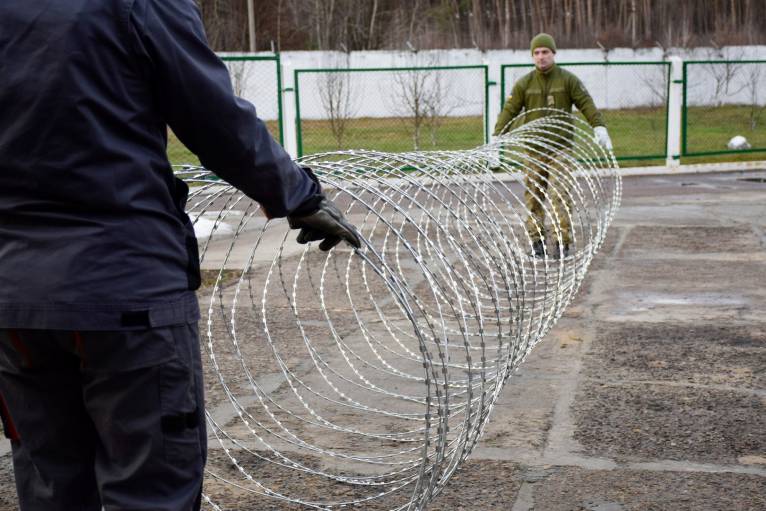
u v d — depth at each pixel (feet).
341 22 138.21
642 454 12.95
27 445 7.72
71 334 7.02
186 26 7.14
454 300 22.79
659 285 24.50
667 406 14.92
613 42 140.26
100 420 7.31
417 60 105.60
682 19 156.56
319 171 10.88
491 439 13.64
